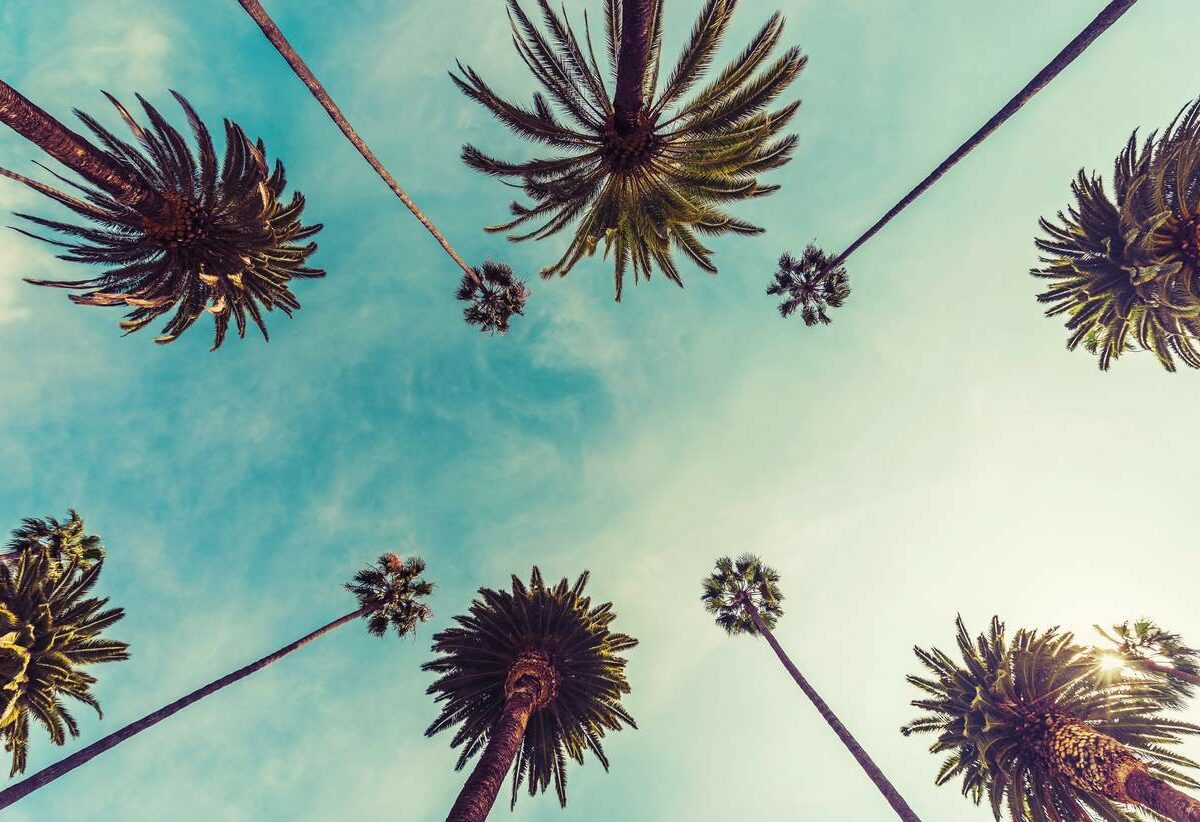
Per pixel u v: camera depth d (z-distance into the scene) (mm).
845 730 16641
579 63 12047
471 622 14297
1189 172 13305
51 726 14000
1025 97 10453
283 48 7453
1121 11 8500
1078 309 16672
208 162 12461
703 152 13266
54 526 18016
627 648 15672
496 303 21344
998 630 15242
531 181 14289
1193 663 13602
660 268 16281
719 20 11211
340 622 20750
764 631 23234
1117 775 11266
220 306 13562
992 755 13773
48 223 11789
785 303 23828
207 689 16109
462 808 7707
